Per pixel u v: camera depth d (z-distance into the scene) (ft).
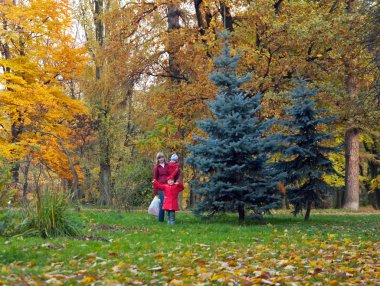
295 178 54.49
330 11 78.28
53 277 20.59
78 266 23.79
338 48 67.56
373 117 72.08
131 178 65.87
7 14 79.61
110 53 81.25
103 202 78.23
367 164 126.00
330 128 74.90
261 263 26.04
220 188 49.60
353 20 57.98
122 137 109.60
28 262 23.68
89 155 106.83
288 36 68.85
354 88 74.79
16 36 76.07
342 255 29.66
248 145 49.47
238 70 72.54
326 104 70.38
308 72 73.26
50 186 38.01
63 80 88.69
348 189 93.15
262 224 50.47
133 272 22.66
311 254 29.50
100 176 104.53
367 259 28.32
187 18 85.35
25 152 74.69
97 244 30.58
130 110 96.99
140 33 81.97
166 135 88.02
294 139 54.24
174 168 49.03
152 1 83.41
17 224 33.73
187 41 77.46
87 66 94.79
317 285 21.26
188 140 82.28
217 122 50.49
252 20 72.08
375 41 51.72
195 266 24.98
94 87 86.28
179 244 32.27
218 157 50.47
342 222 55.06
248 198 49.78
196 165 50.90
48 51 84.28
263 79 70.33
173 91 81.10
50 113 80.79
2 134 82.23
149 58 80.59
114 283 19.92
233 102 50.93
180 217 56.59
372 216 67.05
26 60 83.41
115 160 106.11
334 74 71.72
